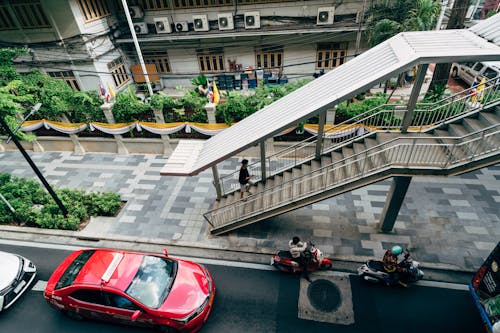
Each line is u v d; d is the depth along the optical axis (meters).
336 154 9.09
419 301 7.44
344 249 8.94
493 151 6.45
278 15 17.77
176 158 9.20
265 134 7.67
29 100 13.02
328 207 10.49
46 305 8.20
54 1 15.84
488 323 6.38
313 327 7.11
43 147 15.42
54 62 18.17
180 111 12.71
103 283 6.97
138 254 7.85
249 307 7.64
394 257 7.32
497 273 6.24
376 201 10.62
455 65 19.38
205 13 18.39
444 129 8.15
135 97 13.67
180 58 20.61
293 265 8.07
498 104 7.52
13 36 17.47
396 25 14.70
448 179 11.15
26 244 10.12
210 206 11.05
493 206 9.91
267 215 8.75
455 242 8.83
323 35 18.12
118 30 19.52
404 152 7.71
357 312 7.32
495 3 22.59
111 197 11.31
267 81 20.12
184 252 9.35
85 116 13.89
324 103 7.07
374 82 6.64
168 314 6.71
